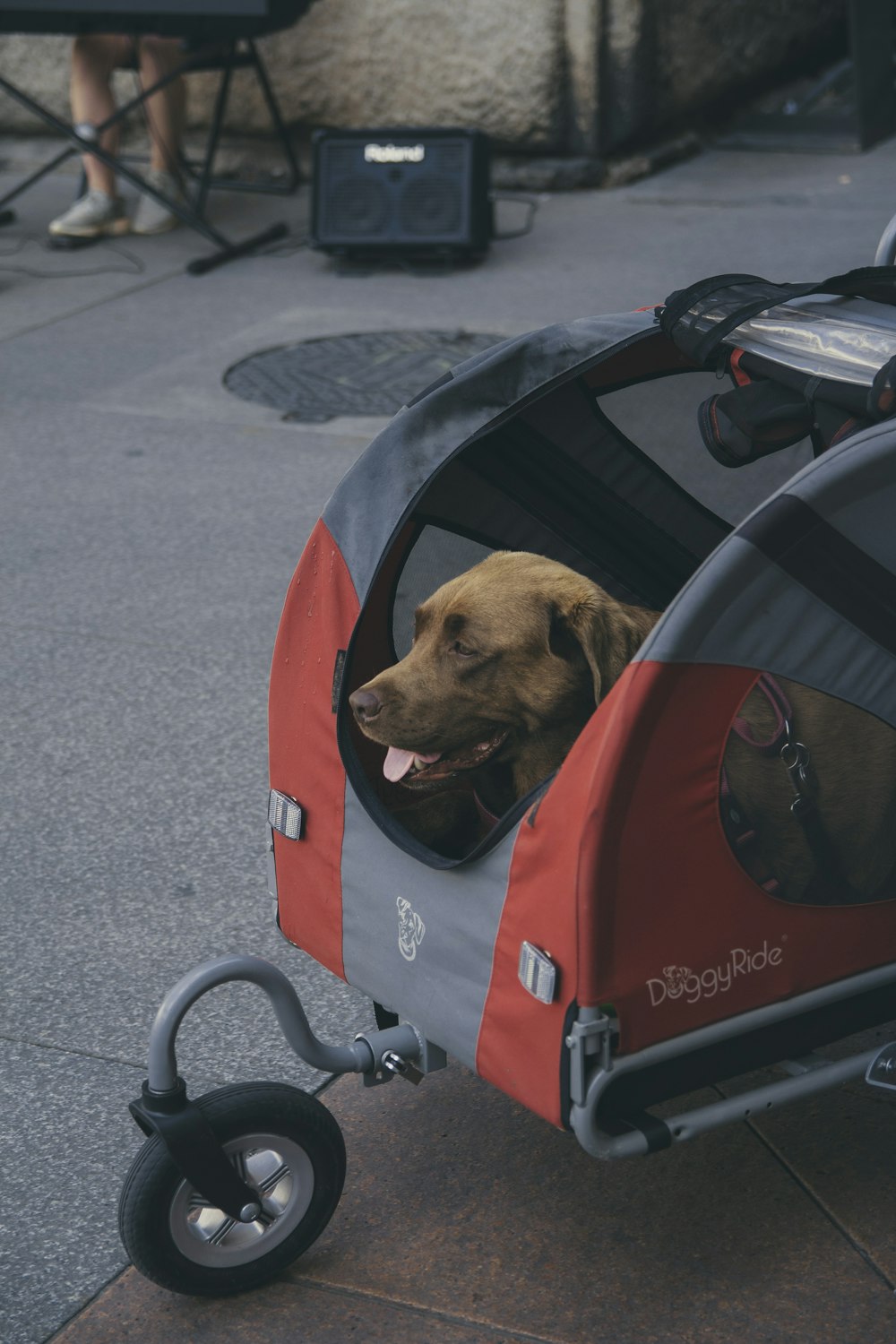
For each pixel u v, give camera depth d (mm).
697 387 3012
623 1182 2635
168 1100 2285
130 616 5133
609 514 3012
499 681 2463
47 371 7672
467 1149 2734
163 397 7250
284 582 5344
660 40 11086
